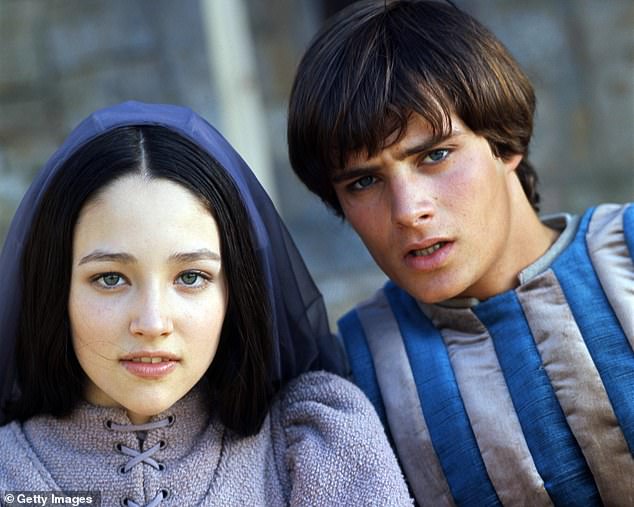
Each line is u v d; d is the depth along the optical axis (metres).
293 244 4.09
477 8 9.71
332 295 9.20
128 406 3.36
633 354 3.64
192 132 3.66
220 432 3.68
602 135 9.76
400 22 3.89
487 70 3.84
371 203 3.78
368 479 3.54
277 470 3.68
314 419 3.71
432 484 3.76
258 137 8.77
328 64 3.84
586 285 3.81
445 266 3.71
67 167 3.44
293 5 9.73
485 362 3.81
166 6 8.48
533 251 4.01
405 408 3.82
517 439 3.65
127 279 3.32
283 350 3.96
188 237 3.34
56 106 8.29
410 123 3.63
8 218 8.07
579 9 9.71
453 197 3.67
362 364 4.01
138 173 3.36
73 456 3.53
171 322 3.30
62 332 3.49
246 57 8.77
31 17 8.25
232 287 3.59
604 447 3.59
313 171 3.97
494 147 3.86
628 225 3.89
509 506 3.66
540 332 3.76
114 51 8.38
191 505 3.51
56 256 3.42
